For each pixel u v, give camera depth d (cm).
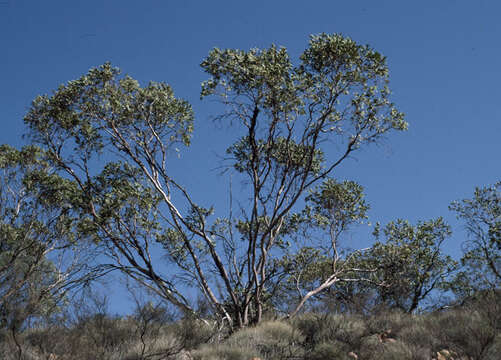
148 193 1555
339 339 1058
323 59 1378
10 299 1039
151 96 1542
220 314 1342
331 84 1384
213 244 1526
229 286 1374
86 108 1510
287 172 1538
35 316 1011
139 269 1428
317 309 1302
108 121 1527
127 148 1538
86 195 1543
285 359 952
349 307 1282
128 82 1542
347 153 1430
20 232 1423
